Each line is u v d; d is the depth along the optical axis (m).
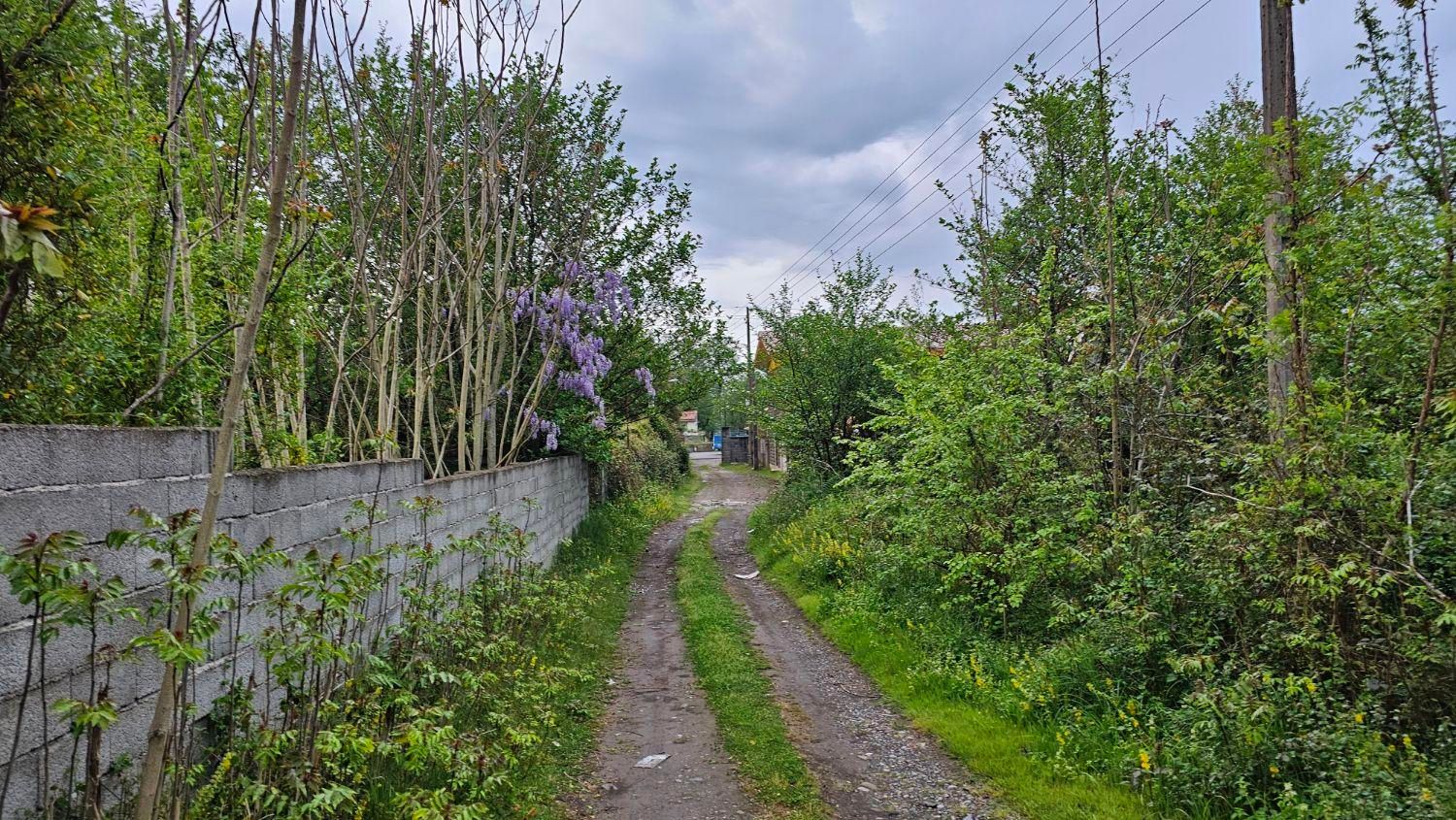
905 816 4.68
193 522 3.07
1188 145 8.59
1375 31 5.53
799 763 5.35
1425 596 4.53
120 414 3.84
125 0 4.62
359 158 6.93
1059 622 6.80
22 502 2.68
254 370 5.52
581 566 11.95
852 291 17.62
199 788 3.36
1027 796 4.82
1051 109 10.27
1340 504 4.94
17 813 2.63
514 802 4.47
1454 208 4.71
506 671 6.06
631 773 5.20
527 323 12.42
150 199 4.38
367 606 5.36
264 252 2.68
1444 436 4.71
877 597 9.33
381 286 8.18
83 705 2.47
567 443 13.88
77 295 3.65
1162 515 6.89
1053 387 8.45
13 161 3.37
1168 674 5.69
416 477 6.61
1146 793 4.64
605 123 12.89
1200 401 7.04
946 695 6.65
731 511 22.91
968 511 7.99
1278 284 5.40
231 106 5.81
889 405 9.65
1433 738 4.41
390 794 4.05
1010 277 11.49
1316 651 5.05
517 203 9.62
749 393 21.00
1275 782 4.40
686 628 9.24
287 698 3.91
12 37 3.24
